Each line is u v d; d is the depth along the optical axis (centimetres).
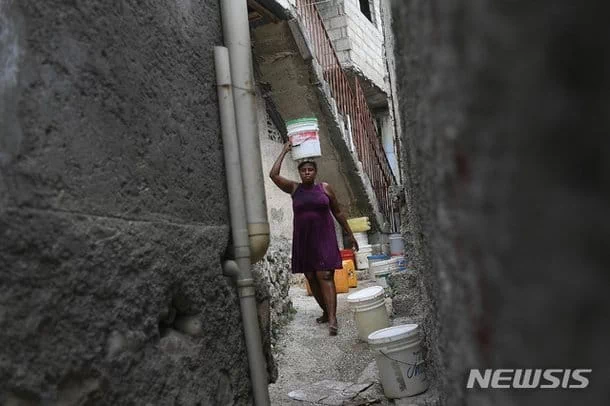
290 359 436
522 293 46
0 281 115
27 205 124
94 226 146
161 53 199
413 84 86
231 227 239
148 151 181
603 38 38
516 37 42
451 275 68
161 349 175
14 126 124
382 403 341
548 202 42
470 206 53
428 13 61
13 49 127
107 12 164
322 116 727
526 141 43
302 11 723
